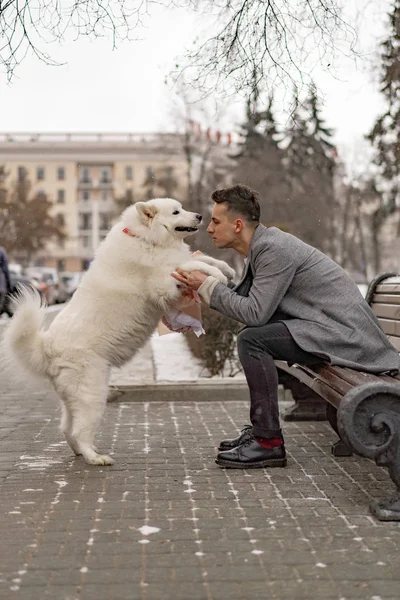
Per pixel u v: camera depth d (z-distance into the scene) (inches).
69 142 3624.5
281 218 1630.2
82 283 207.6
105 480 183.5
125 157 3612.2
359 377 162.4
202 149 1811.0
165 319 215.5
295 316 191.6
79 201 3651.6
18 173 3639.3
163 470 193.6
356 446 142.9
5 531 144.3
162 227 206.1
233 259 1504.7
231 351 353.7
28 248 2706.7
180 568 124.6
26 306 197.6
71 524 148.5
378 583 117.6
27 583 118.6
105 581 119.3
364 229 2514.8
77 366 196.7
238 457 194.9
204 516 153.5
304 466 197.5
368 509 157.6
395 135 357.1
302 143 1542.8
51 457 210.4
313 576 120.7
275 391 194.2
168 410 288.5
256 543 136.6
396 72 300.7
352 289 191.3
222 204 198.7
